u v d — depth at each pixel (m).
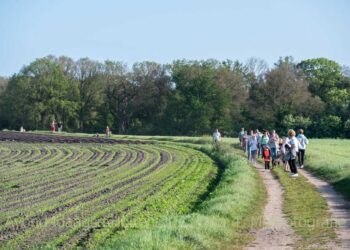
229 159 47.19
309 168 39.84
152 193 29.08
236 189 26.81
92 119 151.88
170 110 138.25
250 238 17.55
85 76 150.88
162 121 141.38
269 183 31.97
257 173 37.66
